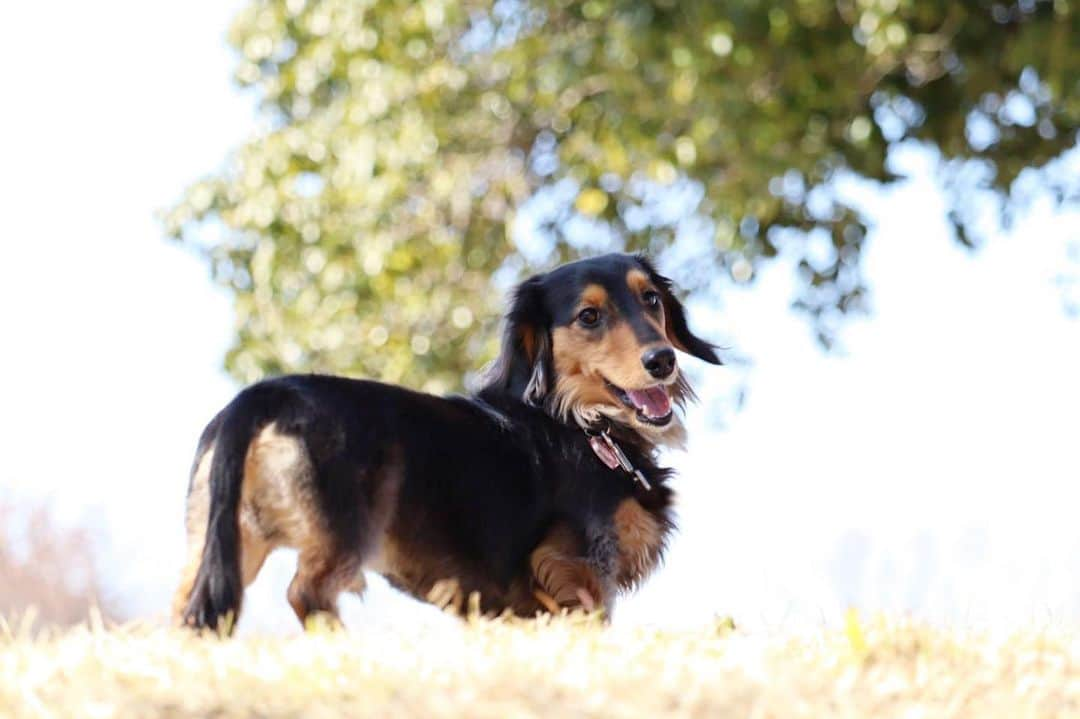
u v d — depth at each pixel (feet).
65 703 14.43
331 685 14.87
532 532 22.00
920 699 15.37
